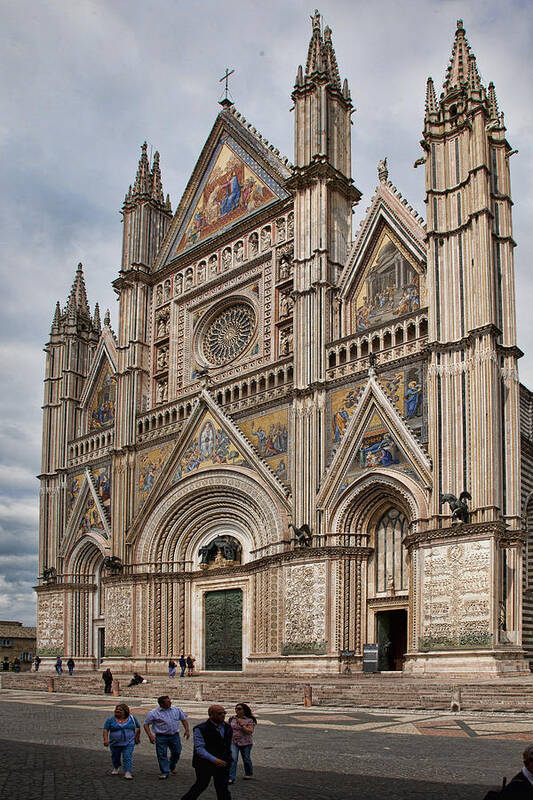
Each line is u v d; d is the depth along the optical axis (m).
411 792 16.30
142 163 75.88
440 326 47.84
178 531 63.38
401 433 48.28
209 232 69.44
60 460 77.75
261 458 56.91
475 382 45.53
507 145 50.25
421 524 45.91
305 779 18.09
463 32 52.56
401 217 53.47
